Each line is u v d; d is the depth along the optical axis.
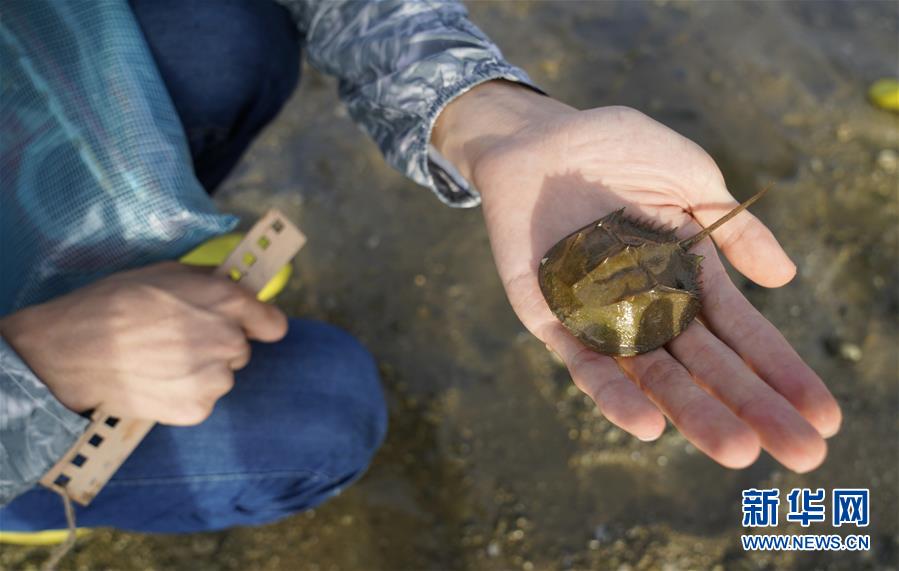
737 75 0.76
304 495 0.48
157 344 0.40
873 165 0.70
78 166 0.42
